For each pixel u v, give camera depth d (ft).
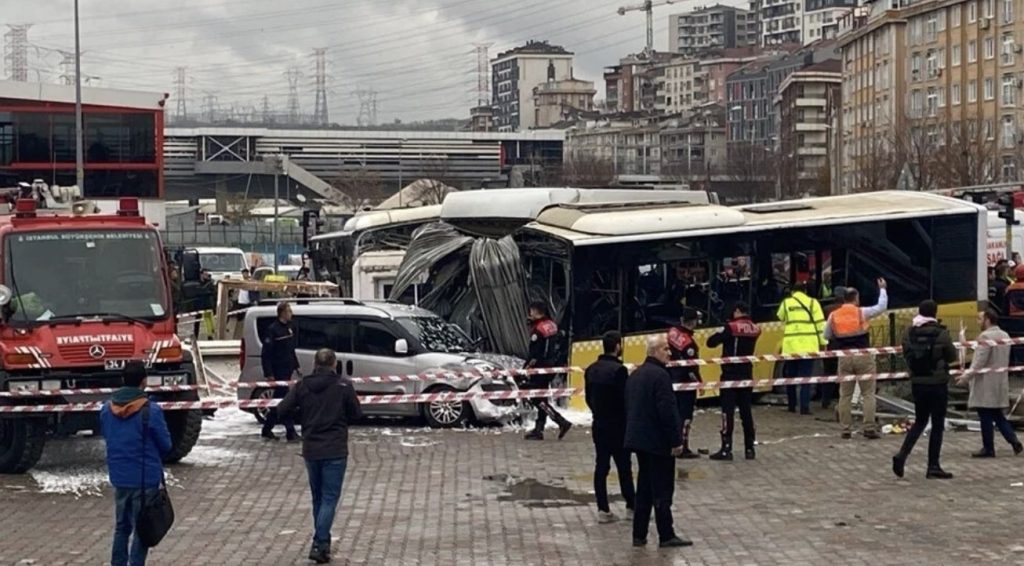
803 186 387.34
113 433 37.50
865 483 55.11
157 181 226.17
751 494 53.06
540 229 80.38
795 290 77.97
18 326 59.77
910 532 45.09
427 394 72.38
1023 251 118.01
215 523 48.32
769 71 545.03
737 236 81.82
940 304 86.63
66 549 43.98
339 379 42.39
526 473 58.70
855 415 75.97
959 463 59.77
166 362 61.21
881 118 345.51
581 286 78.23
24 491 55.93
